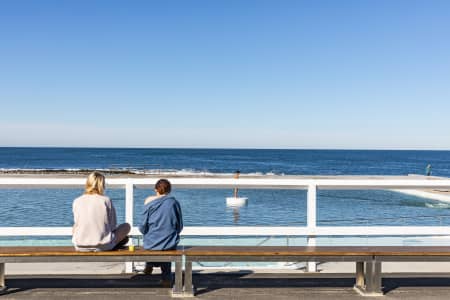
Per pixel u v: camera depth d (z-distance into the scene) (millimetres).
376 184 5891
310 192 5891
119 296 4816
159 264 5488
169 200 4984
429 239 6516
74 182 5668
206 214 17766
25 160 108938
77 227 4707
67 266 6086
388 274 5824
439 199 25188
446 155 184625
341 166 98875
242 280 5492
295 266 6211
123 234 5031
